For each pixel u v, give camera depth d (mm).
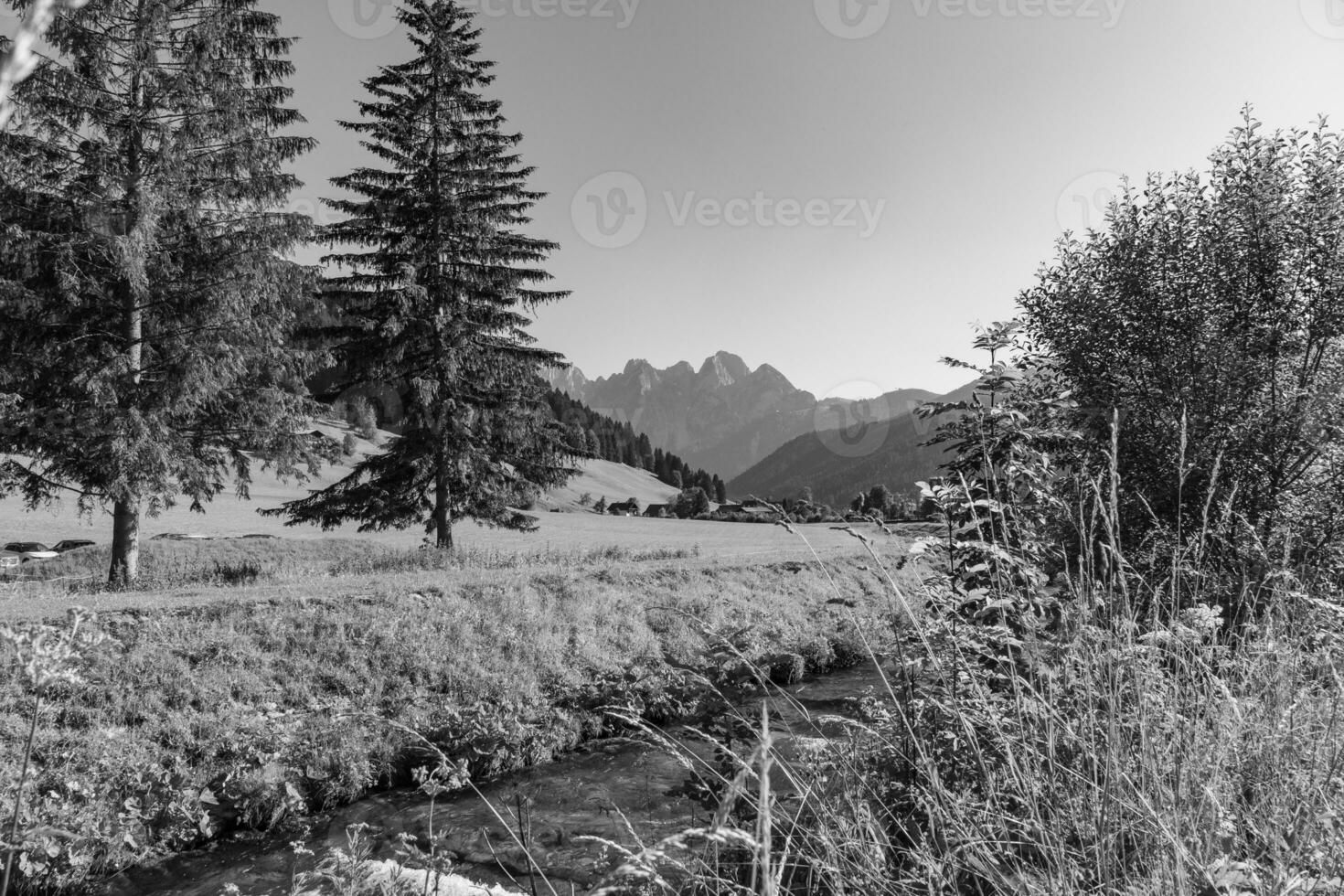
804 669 12219
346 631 11922
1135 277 9195
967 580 3230
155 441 14961
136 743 8586
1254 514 7855
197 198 15750
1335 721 2494
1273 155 9172
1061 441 4301
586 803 7586
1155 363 9094
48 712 8445
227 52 16344
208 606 11805
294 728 9289
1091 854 2221
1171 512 7648
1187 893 1908
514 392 21172
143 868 7027
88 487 15344
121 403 15211
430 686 11352
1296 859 2018
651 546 29953
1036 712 2557
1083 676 2600
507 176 21562
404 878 3393
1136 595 3025
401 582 14500
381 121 20938
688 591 16547
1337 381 8500
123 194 14688
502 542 33250
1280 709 2547
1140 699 2363
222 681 10133
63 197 14414
